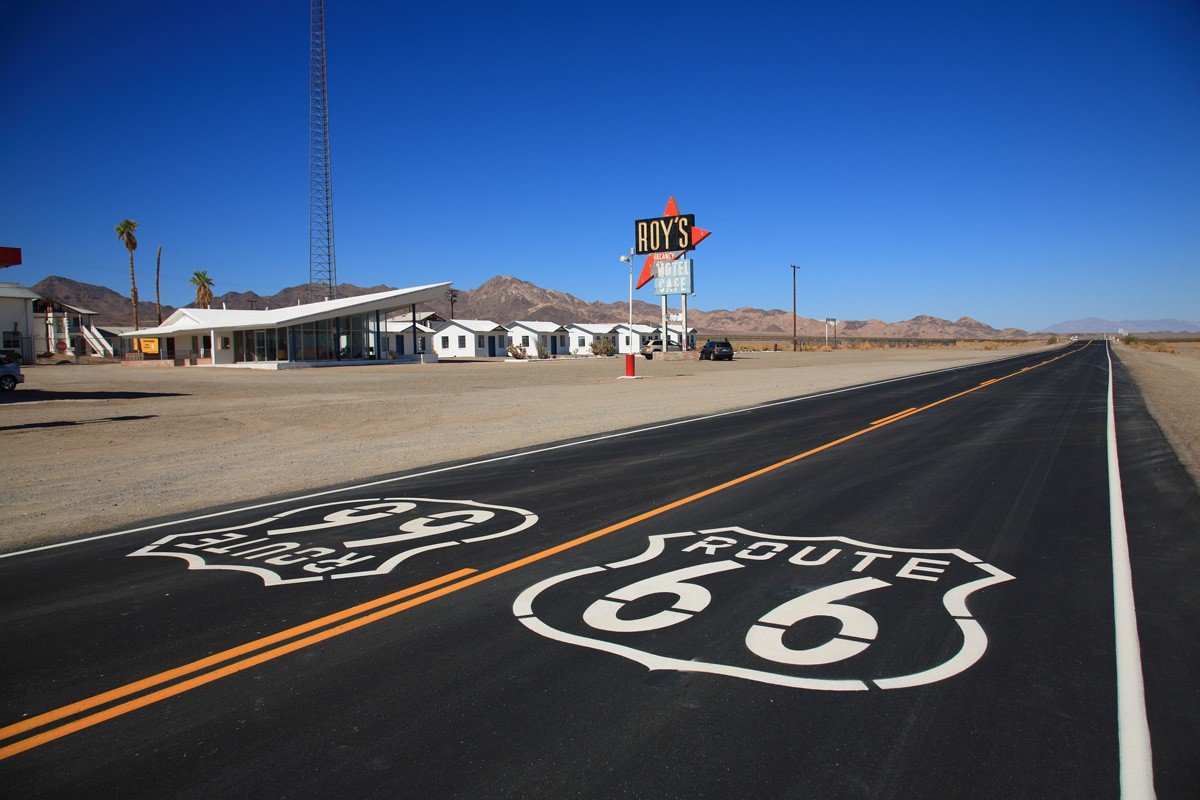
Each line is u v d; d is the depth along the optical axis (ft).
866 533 25.11
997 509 28.50
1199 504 29.27
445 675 14.89
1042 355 242.99
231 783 11.39
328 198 251.80
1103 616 17.62
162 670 15.34
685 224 192.95
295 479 37.09
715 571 21.07
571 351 294.66
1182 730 12.59
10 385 96.27
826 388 95.25
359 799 10.96
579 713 13.29
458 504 30.37
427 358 202.39
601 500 30.68
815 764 11.64
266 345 181.37
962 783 11.14
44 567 22.70
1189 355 250.37
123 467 41.45
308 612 18.45
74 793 11.22
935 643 16.07
